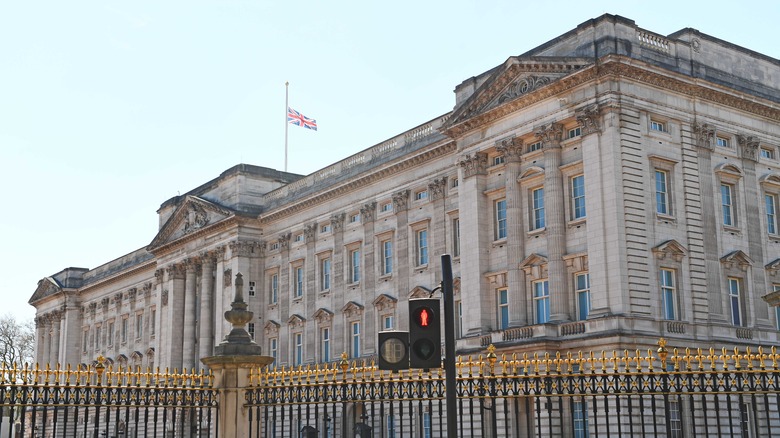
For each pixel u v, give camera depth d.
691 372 19.14
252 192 95.44
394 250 76.50
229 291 92.75
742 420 18.80
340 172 85.00
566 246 56.97
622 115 54.91
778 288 61.44
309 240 86.88
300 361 86.44
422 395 21.78
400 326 74.38
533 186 60.16
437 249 71.62
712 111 59.94
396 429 55.75
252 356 25.73
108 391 23.50
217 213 95.75
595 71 55.03
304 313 86.69
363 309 78.81
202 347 96.31
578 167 56.66
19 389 22.53
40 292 144.50
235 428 25.23
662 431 47.25
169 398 27.67
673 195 56.81
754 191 61.28
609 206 53.91
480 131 63.88
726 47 62.22
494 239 62.81
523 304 59.00
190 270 101.62
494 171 63.34
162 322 106.50
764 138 63.00
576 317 56.03
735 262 58.75
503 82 61.66
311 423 60.38
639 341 51.81
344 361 23.16
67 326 136.62
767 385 20.45
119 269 126.88
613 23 56.03
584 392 19.89
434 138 73.94
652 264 54.53
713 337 55.53
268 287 92.69
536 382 20.53
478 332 61.28
